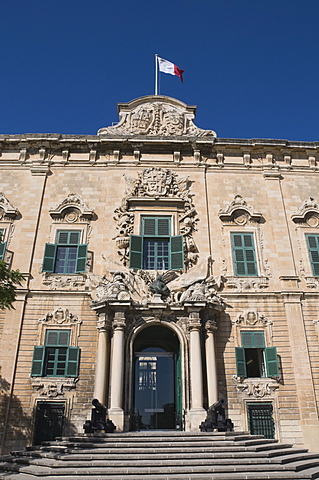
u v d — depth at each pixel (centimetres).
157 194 2444
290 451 1547
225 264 2302
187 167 2567
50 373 2009
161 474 1222
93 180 2502
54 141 2548
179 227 2392
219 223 2419
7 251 2262
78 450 1395
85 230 2345
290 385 2030
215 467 1270
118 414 1823
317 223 2456
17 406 1927
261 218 2436
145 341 2347
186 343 2027
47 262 2230
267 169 2586
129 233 2338
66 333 2084
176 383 2100
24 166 2530
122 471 1210
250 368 2197
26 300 2138
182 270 2250
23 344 2045
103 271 2233
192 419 1839
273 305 2197
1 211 2391
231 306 2183
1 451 1831
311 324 2156
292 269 2284
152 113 2686
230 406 1980
